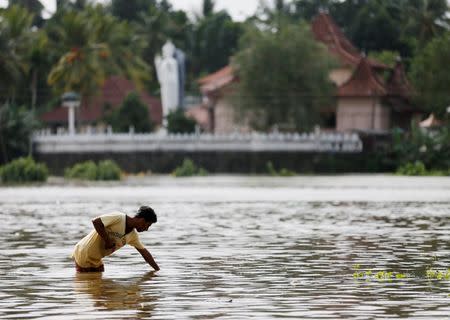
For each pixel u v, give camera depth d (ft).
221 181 394.52
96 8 614.34
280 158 494.18
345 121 565.12
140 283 100.94
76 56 555.69
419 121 602.85
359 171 498.69
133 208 222.07
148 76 612.29
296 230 160.86
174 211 210.38
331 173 494.59
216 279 103.45
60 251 130.52
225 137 492.13
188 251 129.70
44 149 487.61
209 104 577.43
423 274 106.32
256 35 540.93
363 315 82.48
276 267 112.68
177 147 489.67
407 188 324.19
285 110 533.55
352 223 175.11
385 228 163.84
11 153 484.74
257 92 534.37
